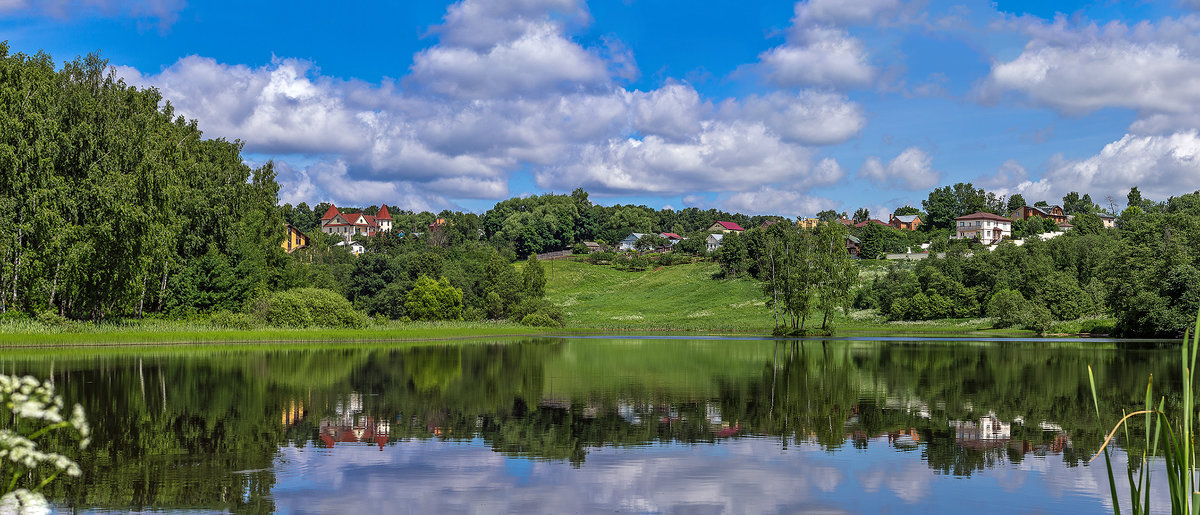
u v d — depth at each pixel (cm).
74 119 5494
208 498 1245
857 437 1823
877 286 11125
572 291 14525
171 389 2623
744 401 2439
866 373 3403
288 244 14300
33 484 1305
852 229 18650
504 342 6575
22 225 4800
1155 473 1459
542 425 1977
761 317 10825
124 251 5300
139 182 5422
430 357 4441
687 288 13562
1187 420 577
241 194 7462
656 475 1443
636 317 11425
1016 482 1395
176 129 7088
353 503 1237
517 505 1238
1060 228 18012
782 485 1371
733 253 13800
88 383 2773
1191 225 8544
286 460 1534
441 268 10800
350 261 12194
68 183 5119
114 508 1179
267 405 2270
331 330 6694
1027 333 7944
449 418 2078
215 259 6975
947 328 9138
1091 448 1689
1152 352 4853
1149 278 7094
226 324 6525
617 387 2827
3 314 5000
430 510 1206
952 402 2422
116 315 6200
